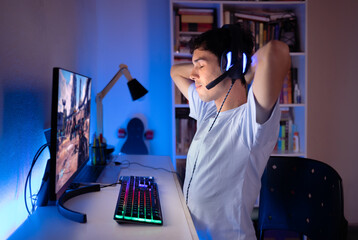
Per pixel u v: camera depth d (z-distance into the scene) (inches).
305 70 94.7
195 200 41.4
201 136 45.3
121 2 102.5
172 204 41.8
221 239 39.4
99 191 46.4
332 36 111.1
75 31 70.1
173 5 94.2
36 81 44.5
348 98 113.1
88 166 62.8
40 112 46.3
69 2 64.3
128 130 101.2
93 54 94.7
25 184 39.0
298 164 50.8
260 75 30.2
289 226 51.1
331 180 44.1
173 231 32.7
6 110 34.5
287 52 29.6
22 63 39.3
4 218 34.0
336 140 114.0
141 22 103.5
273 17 97.5
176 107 95.9
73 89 42.6
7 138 34.8
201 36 41.3
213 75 40.1
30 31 42.1
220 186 39.6
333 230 42.1
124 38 103.3
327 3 110.1
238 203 39.0
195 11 94.9
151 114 105.5
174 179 55.1
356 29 111.3
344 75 112.3
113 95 103.9
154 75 104.8
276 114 33.3
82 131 50.5
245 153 38.4
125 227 33.5
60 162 36.4
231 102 41.9
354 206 115.0
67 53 62.9
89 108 57.9
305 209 49.0
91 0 91.9
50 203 40.2
